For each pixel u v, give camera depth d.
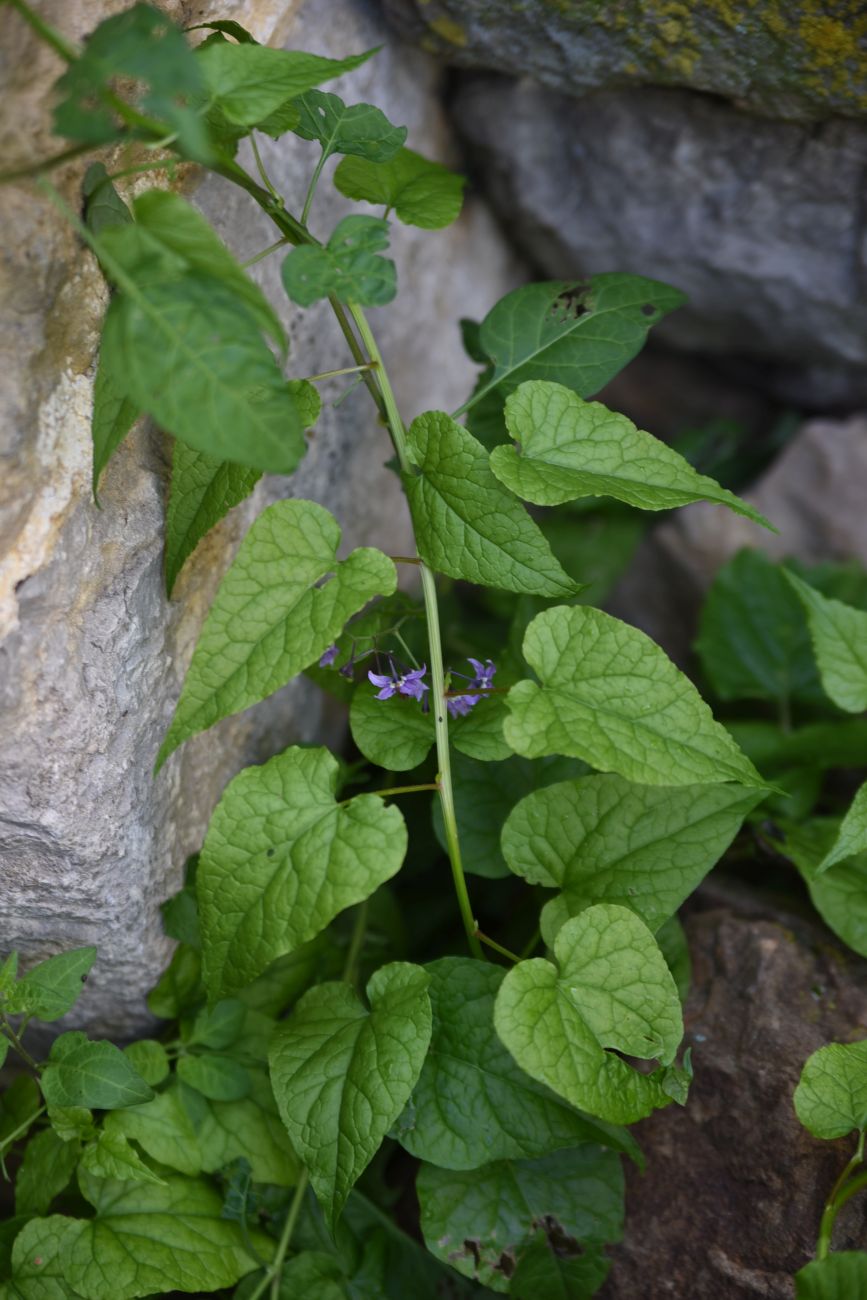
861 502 0.85
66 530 0.60
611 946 0.61
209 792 0.68
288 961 0.70
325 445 0.73
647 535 0.88
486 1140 0.63
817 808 0.81
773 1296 0.64
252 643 0.60
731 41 0.70
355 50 0.72
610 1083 0.60
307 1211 0.67
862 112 0.72
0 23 0.57
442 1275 0.68
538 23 0.72
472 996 0.64
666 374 0.94
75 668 0.61
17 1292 0.63
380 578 0.60
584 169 0.80
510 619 0.85
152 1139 0.66
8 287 0.57
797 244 0.80
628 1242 0.66
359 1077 0.61
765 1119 0.66
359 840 0.60
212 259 0.56
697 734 0.60
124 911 0.64
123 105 0.55
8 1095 0.69
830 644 0.70
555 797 0.65
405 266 0.78
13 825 0.61
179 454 0.62
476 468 0.61
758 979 0.69
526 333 0.69
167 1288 0.63
